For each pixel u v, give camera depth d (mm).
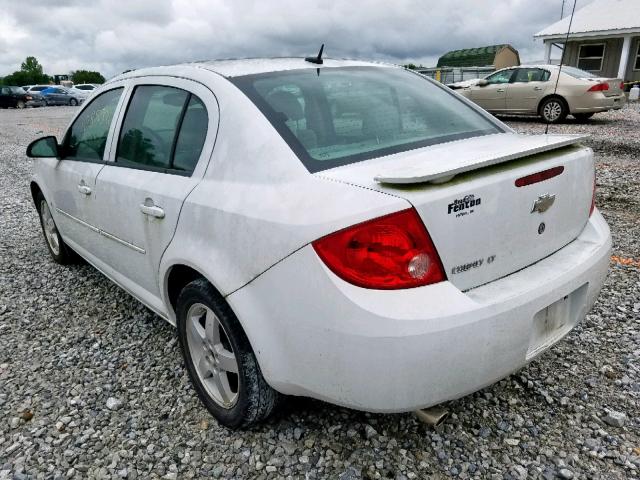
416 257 1811
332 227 1829
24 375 3064
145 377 2982
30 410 2736
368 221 1794
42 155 3783
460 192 1883
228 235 2158
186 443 2447
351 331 1805
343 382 1891
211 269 2219
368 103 2590
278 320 1998
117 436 2520
